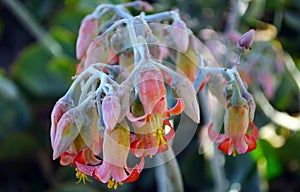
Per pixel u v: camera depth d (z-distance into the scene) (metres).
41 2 0.68
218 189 0.50
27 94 0.64
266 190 0.53
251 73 0.52
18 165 0.65
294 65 0.57
